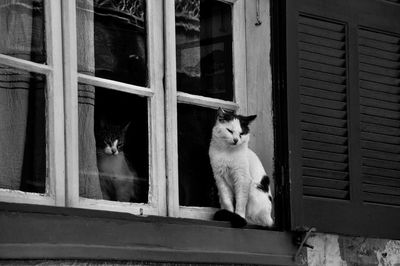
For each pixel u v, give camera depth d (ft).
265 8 18.74
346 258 19.31
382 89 19.54
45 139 15.47
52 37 15.69
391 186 19.42
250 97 18.80
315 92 18.61
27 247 14.03
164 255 15.98
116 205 16.38
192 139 17.98
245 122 17.78
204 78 18.42
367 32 19.51
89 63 16.61
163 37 17.49
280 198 18.19
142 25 17.31
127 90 16.96
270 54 18.61
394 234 19.34
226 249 16.97
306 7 18.65
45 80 15.61
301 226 17.99
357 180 18.92
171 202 17.15
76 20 16.46
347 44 19.15
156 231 15.90
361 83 19.26
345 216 18.63
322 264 18.86
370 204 19.04
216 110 18.42
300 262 18.44
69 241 14.61
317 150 18.48
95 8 16.83
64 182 15.55
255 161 18.06
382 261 19.86
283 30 18.42
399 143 19.65
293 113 18.25
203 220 16.84
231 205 17.76
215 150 17.75
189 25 18.31
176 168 17.28
